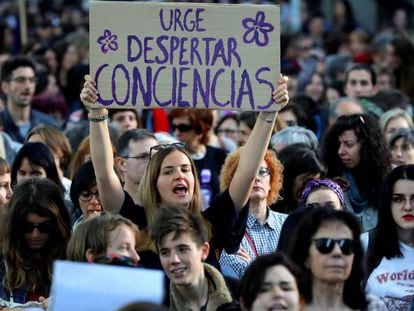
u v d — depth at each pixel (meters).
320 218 14.34
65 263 12.98
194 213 14.95
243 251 17.45
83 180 17.95
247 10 16.17
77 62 32.47
